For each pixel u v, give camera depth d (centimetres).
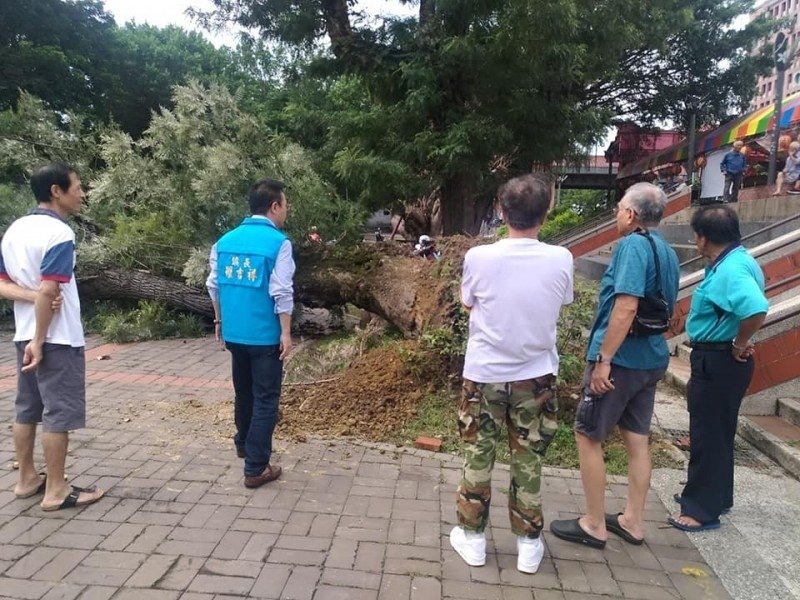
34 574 268
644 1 1184
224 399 530
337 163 1093
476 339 277
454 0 977
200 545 295
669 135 2941
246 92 2419
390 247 755
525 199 262
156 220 846
